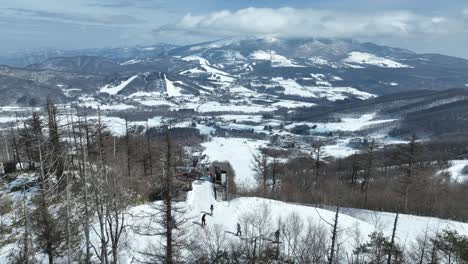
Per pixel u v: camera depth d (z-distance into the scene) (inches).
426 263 1683.1
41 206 1330.0
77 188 1486.2
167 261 1110.4
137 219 1759.4
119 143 2679.6
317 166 3302.2
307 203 2842.0
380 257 1643.7
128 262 1445.6
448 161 5236.2
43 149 1417.3
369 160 3058.6
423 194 2802.7
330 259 1517.0
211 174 2851.9
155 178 2246.6
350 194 3011.8
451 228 2206.0
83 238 1528.1
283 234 1878.7
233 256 1565.0
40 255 1502.2
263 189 3147.1
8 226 1685.5
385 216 2436.0
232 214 2079.2
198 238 1660.9
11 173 2412.6
